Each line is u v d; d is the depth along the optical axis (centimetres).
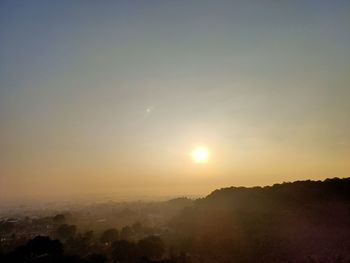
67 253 12000
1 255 11100
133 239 14688
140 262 10894
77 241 14250
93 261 10356
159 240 12356
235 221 14212
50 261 10425
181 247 12650
